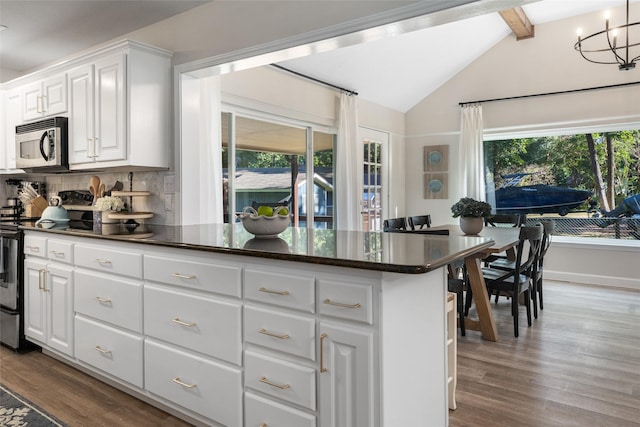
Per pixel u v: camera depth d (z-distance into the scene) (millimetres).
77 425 2057
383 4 2119
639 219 5121
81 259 2557
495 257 4508
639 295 4543
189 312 1967
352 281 1469
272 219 2189
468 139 5707
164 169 3041
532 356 2865
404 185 6457
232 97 3785
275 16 2490
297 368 1601
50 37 3311
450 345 2154
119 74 2773
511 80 5461
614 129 5023
